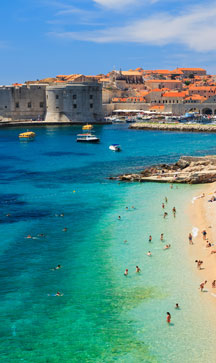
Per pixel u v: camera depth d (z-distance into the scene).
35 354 27.03
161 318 30.50
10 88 195.38
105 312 31.42
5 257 40.91
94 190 67.62
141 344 27.78
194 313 31.00
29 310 31.78
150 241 44.66
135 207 57.50
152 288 34.72
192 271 37.44
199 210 54.72
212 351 26.89
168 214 53.84
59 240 45.47
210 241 43.78
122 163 93.06
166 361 26.14
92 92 198.25
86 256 41.19
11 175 80.69
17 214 54.78
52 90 196.25
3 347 27.69
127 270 37.25
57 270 38.19
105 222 51.31
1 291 34.44
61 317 30.91
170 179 72.12
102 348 27.50
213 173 71.56
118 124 199.38
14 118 198.62
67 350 27.34
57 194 65.31
